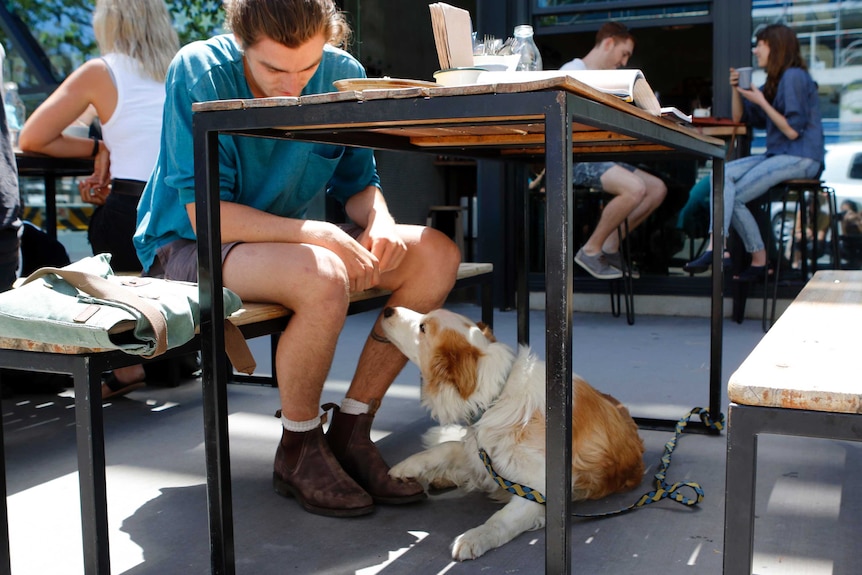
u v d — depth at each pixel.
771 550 2.01
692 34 6.99
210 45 2.32
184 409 3.46
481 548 2.00
